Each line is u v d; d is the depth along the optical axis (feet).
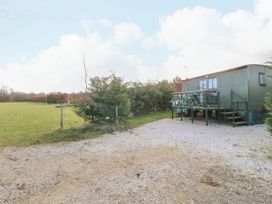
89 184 14.34
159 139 28.50
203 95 45.29
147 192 13.10
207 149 22.93
